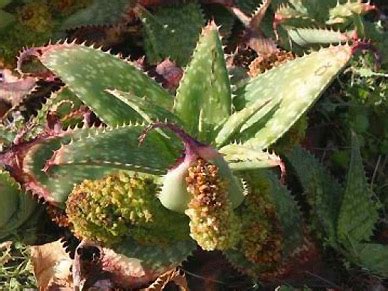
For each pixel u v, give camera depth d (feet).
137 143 2.99
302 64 3.13
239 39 4.00
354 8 3.82
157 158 3.01
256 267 3.24
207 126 3.17
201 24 3.91
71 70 3.15
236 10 3.86
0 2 3.66
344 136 3.83
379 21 4.01
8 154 3.05
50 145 3.12
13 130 3.54
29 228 3.45
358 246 3.28
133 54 4.03
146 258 3.13
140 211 3.04
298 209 3.31
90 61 3.20
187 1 3.93
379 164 3.76
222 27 4.02
